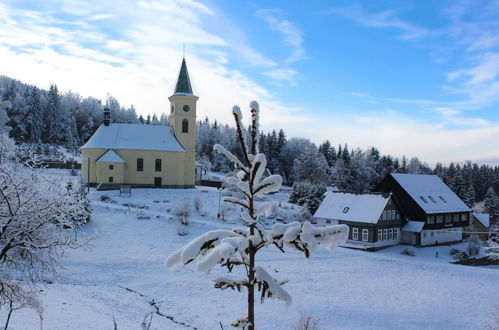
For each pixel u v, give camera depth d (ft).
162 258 117.50
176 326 72.13
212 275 104.68
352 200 175.32
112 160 207.82
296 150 441.27
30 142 371.56
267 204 19.99
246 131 20.25
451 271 125.29
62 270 99.35
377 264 130.31
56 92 413.39
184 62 233.14
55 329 57.11
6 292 41.93
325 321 78.54
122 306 79.71
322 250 143.74
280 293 18.61
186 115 229.25
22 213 42.16
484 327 79.97
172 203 186.60
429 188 196.65
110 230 142.61
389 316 83.30
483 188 442.91
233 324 18.97
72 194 48.16
